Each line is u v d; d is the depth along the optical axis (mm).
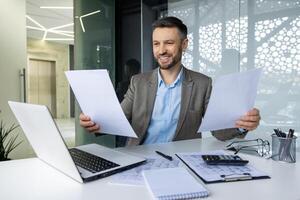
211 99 948
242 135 1196
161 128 1375
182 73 1425
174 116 1382
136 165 873
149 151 1089
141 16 3191
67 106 9195
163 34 1304
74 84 978
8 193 662
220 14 2590
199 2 2723
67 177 772
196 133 1414
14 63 3088
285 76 2273
